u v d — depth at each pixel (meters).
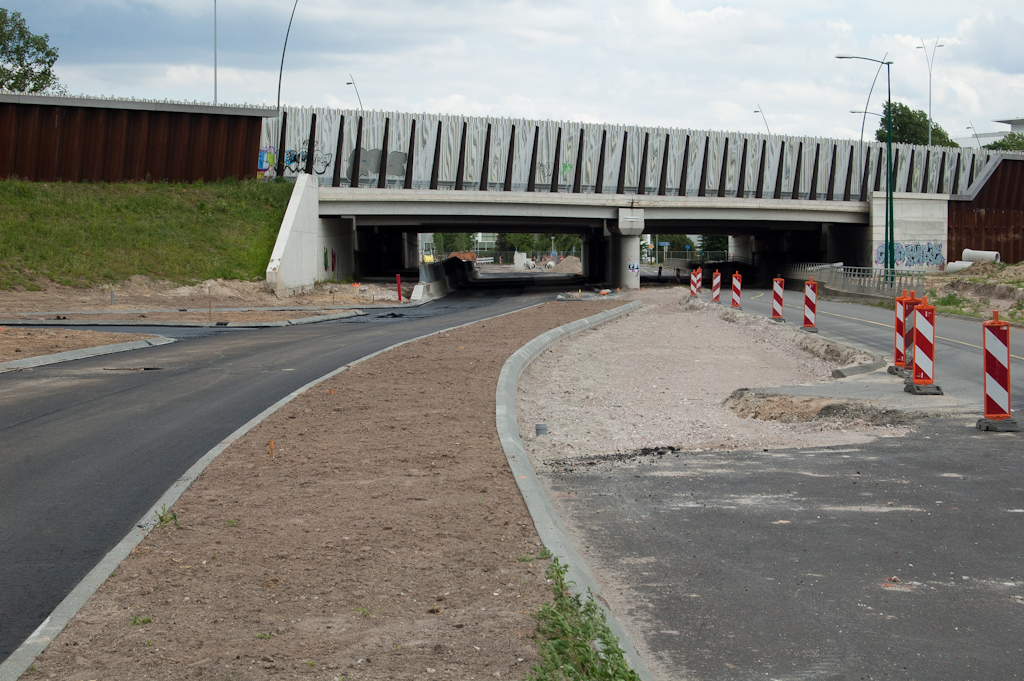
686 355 19.91
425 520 6.44
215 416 11.64
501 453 8.66
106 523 6.92
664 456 9.60
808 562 6.10
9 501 7.59
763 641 4.83
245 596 5.01
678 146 58.81
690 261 99.62
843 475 8.54
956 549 6.32
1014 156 65.81
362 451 8.80
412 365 16.02
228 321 28.59
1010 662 4.54
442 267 59.12
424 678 4.01
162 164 49.62
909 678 4.38
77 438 10.27
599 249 70.38
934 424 10.93
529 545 5.87
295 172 53.56
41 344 19.92
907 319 14.96
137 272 38.84
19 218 40.78
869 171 63.59
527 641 4.40
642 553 6.35
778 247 79.12
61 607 4.86
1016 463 8.87
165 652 4.29
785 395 13.09
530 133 55.31
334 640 4.43
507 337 21.28
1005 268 51.41
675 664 4.55
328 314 33.62
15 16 68.69
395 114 52.94
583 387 15.23
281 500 7.03
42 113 46.62
